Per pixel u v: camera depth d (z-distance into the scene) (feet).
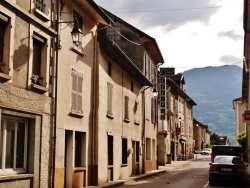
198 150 284.41
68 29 54.29
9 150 41.91
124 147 82.58
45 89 46.85
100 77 65.26
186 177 86.84
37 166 45.44
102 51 66.64
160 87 137.08
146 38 101.65
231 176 68.59
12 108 40.52
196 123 286.66
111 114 71.26
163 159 135.54
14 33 41.47
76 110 55.98
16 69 41.78
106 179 67.15
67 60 53.83
